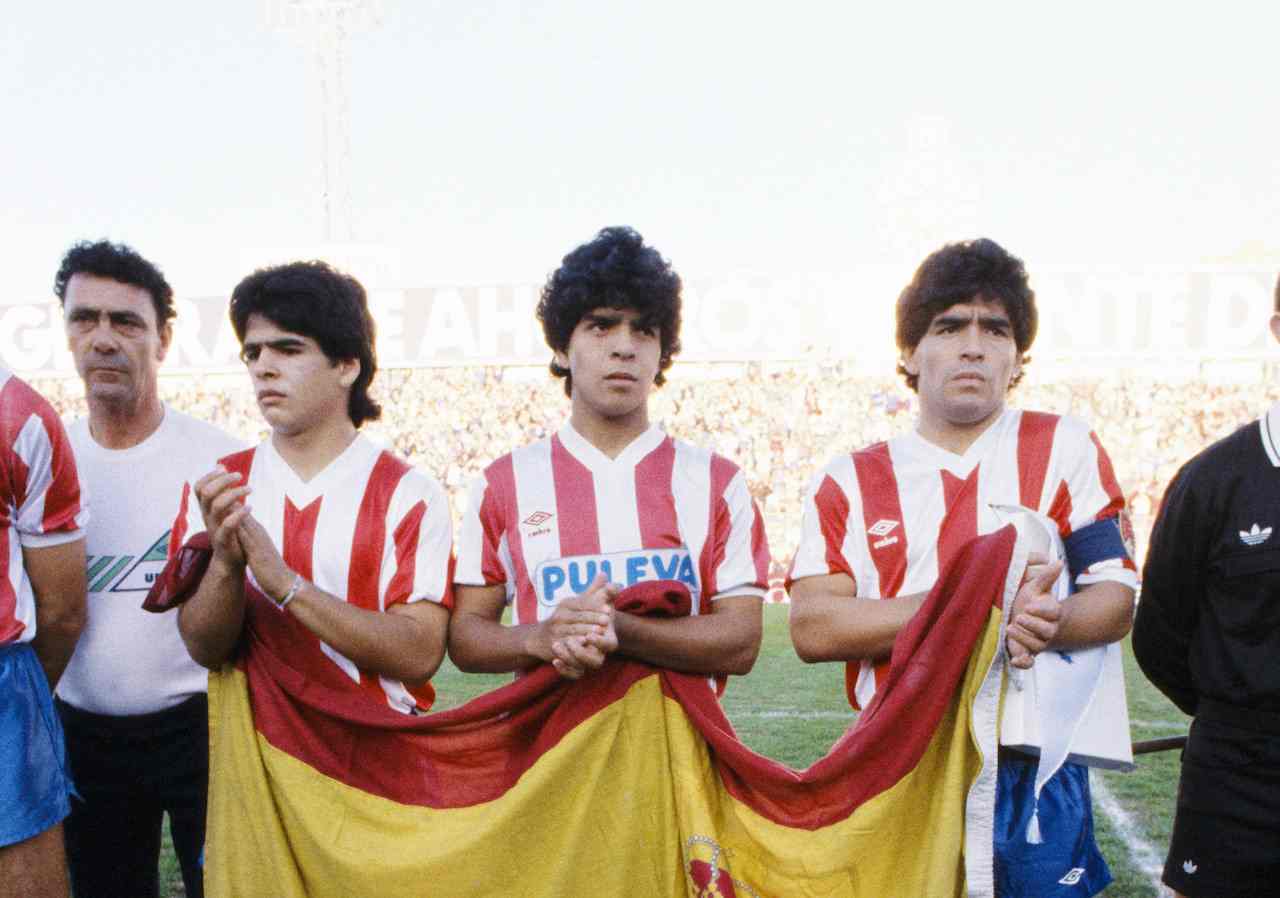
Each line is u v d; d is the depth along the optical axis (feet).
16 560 7.83
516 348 50.78
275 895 7.57
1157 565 7.88
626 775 7.66
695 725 7.64
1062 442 7.89
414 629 7.63
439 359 51.29
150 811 9.44
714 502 7.95
